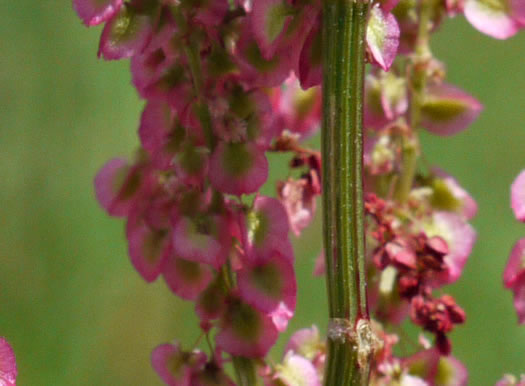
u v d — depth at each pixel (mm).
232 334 184
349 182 171
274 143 200
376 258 198
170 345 187
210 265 183
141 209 188
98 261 335
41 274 333
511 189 182
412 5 203
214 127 181
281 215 181
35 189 351
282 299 181
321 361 198
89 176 355
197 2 177
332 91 171
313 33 173
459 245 200
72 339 326
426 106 206
